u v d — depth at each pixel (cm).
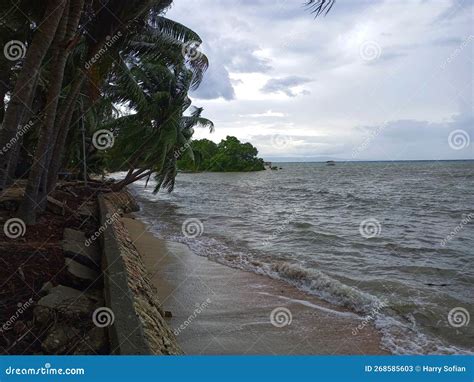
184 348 573
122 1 868
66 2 767
